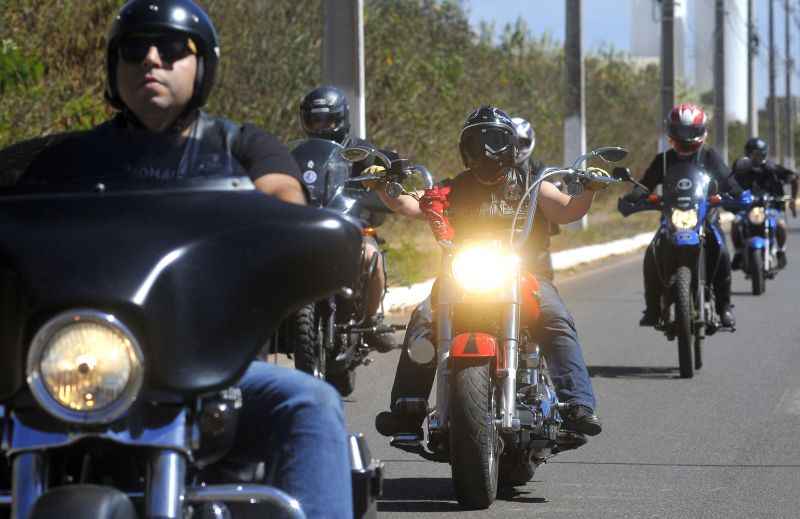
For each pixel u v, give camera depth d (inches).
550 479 746.2
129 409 322.7
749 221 1854.1
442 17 2815.0
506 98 2999.5
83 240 335.6
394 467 781.3
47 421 329.7
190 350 332.8
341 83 1573.6
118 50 405.4
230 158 405.4
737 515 664.4
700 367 1159.6
